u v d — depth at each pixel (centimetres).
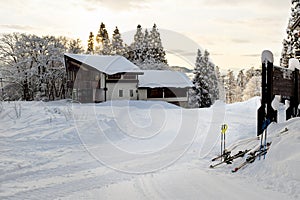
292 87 865
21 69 3991
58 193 465
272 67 747
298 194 413
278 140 582
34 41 4094
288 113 886
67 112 1356
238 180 500
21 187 496
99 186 498
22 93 4047
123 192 462
